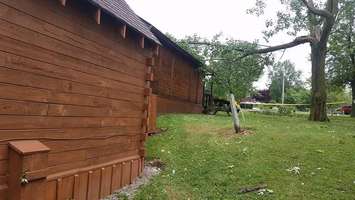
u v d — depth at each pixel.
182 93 21.58
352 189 7.14
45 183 4.74
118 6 6.95
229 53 20.31
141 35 7.34
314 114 18.05
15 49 4.47
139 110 8.17
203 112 24.23
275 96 68.62
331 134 11.83
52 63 5.13
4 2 4.26
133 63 7.63
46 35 4.98
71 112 5.64
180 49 19.02
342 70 32.84
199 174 8.38
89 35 5.95
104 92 6.55
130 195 7.00
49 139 5.18
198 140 11.26
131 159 7.82
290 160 8.85
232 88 21.73
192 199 6.92
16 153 4.40
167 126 13.52
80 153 5.96
